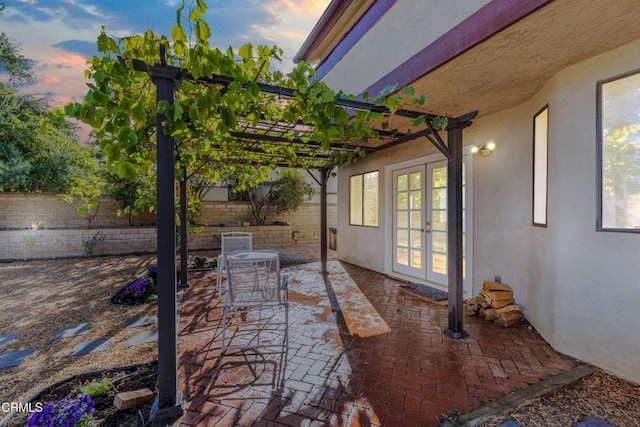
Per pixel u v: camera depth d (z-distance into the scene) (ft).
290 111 8.45
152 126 7.34
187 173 17.74
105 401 7.18
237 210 37.32
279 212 39.93
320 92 8.01
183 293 16.29
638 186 7.70
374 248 21.76
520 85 10.07
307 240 42.14
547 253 10.14
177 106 6.32
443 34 8.53
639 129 7.64
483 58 8.03
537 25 6.49
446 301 14.32
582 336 8.82
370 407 6.97
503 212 12.87
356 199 24.16
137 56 6.63
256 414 6.76
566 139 9.09
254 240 35.17
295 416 6.69
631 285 7.75
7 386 7.93
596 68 8.26
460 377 8.16
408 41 10.27
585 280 8.71
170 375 6.76
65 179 28.35
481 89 10.21
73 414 5.91
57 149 28.94
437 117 10.42
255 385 7.85
